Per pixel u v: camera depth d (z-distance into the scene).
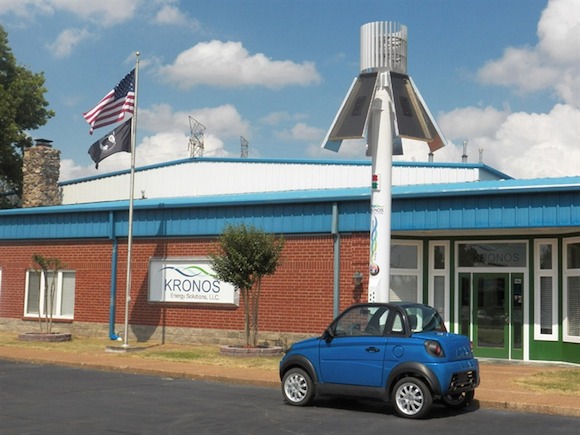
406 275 20.52
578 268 18.44
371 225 17.50
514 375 16.22
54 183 32.59
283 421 11.24
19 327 26.02
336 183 34.44
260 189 36.12
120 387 14.91
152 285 23.27
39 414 11.59
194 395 13.92
